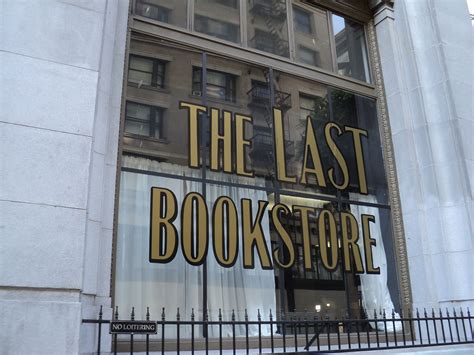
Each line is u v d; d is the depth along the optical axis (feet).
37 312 14.65
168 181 23.97
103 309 18.63
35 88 16.74
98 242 18.51
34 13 17.54
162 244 22.85
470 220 27.86
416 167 30.12
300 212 27.09
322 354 19.66
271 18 30.71
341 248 27.68
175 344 21.35
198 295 23.00
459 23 33.06
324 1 32.96
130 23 25.25
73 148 16.71
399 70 32.14
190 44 26.76
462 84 30.96
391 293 28.58
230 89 27.45
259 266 24.98
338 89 31.50
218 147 25.94
